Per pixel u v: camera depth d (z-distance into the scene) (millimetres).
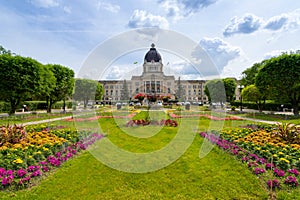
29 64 19734
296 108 20391
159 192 4078
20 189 4078
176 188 4238
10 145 6727
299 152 6047
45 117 17516
